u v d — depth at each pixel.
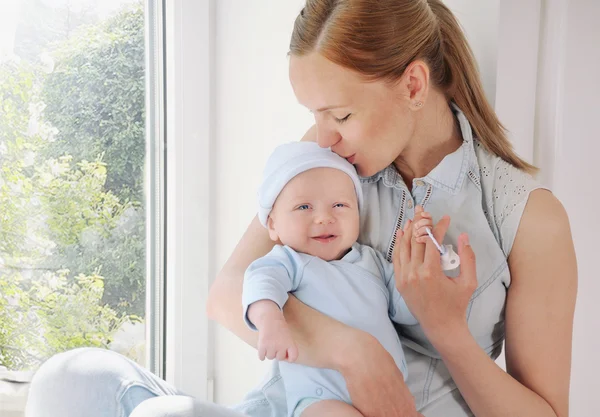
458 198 1.21
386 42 1.09
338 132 1.15
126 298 1.83
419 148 1.23
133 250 1.84
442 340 1.09
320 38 1.09
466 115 1.26
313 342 1.08
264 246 1.30
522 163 1.26
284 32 1.77
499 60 1.45
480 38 1.46
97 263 1.75
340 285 1.17
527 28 1.47
